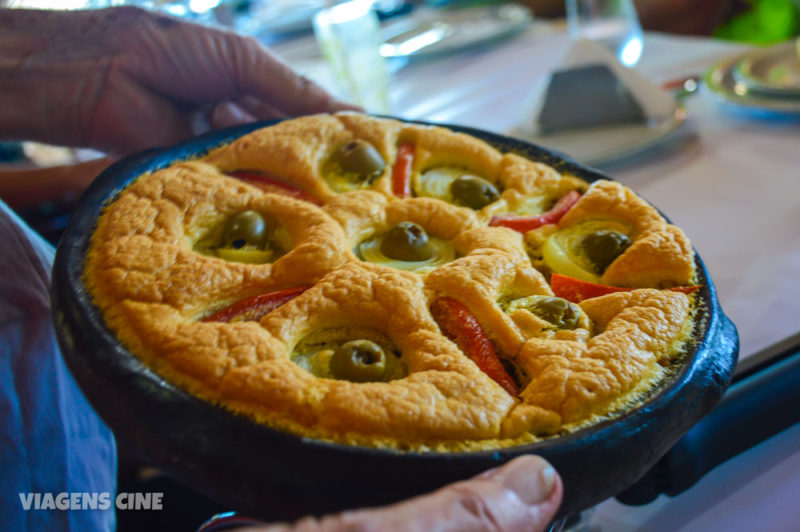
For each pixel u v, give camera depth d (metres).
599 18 0.92
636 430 0.27
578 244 0.37
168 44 0.51
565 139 0.71
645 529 0.35
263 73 0.52
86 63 0.51
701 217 0.58
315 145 0.41
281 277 0.33
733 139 0.71
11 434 0.41
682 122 0.71
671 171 0.67
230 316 0.31
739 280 0.50
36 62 0.51
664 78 0.88
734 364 0.30
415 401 0.27
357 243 0.36
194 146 0.41
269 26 1.28
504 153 0.43
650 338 0.30
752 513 0.34
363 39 0.85
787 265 0.51
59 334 0.29
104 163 0.80
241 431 0.25
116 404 0.27
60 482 0.43
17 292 0.43
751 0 1.44
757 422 0.37
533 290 0.33
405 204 0.37
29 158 0.94
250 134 0.41
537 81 0.92
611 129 0.72
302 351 0.31
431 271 0.33
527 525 0.24
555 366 0.29
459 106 0.88
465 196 0.39
